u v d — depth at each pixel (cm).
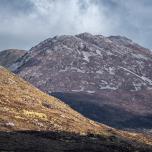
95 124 14050
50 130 10688
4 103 12419
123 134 13862
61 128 11400
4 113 11306
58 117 12862
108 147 9000
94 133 11788
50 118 12300
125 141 10912
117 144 9588
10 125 10144
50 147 8075
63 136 9719
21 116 11494
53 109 13775
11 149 7312
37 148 7762
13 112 11675
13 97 13412
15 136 8856
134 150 9200
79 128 12244
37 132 9869
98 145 9012
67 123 12419
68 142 9050
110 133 13338
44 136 9444
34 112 12306
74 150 8006
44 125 11219
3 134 8919
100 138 10425
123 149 9056
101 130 13275
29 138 8881
